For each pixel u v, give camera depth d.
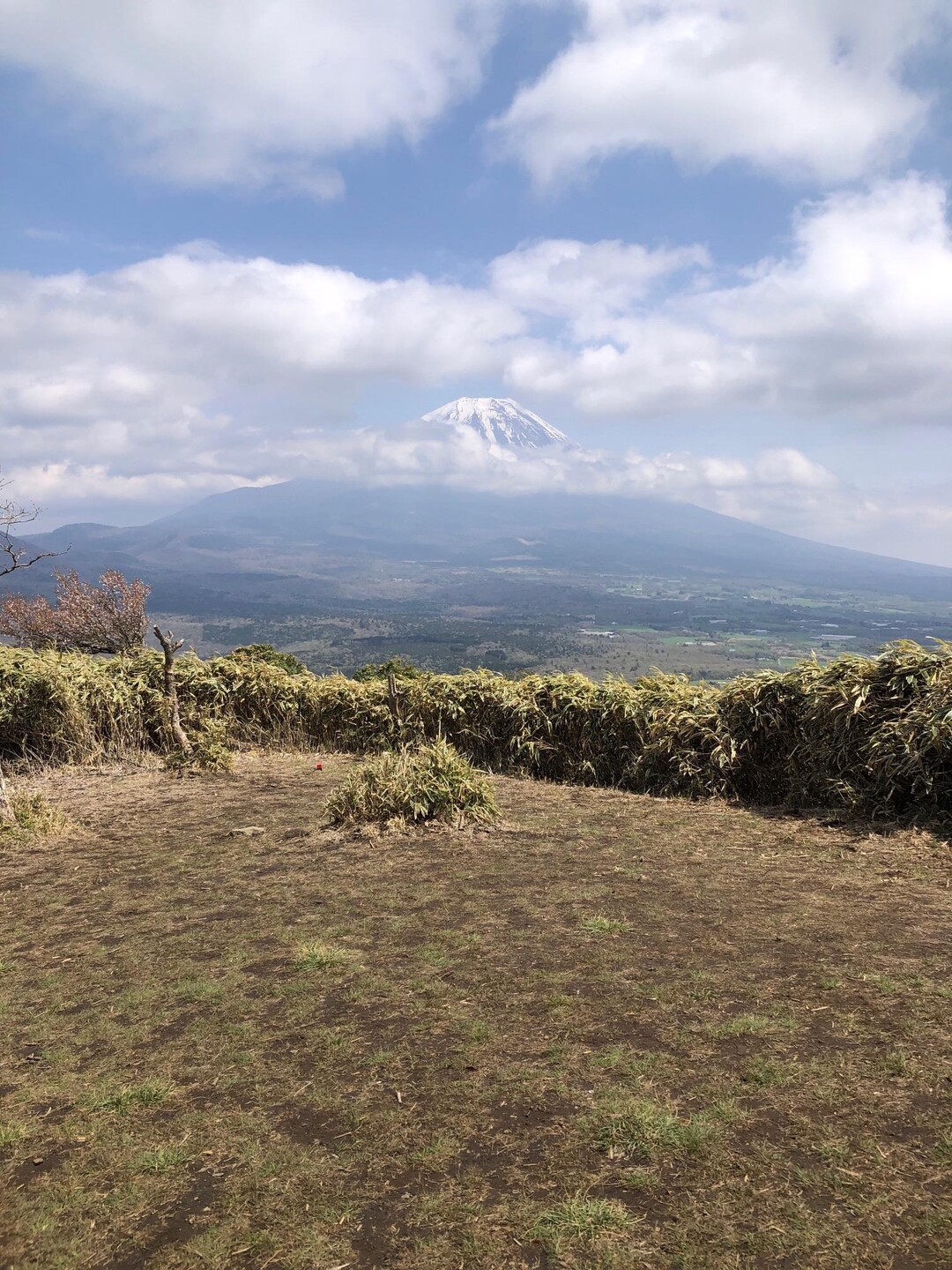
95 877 5.12
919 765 5.71
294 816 6.61
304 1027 2.98
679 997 3.04
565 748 8.37
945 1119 2.17
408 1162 2.17
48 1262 1.86
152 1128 2.39
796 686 6.78
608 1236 1.84
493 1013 3.00
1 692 9.19
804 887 4.41
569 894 4.41
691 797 7.10
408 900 4.42
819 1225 1.82
